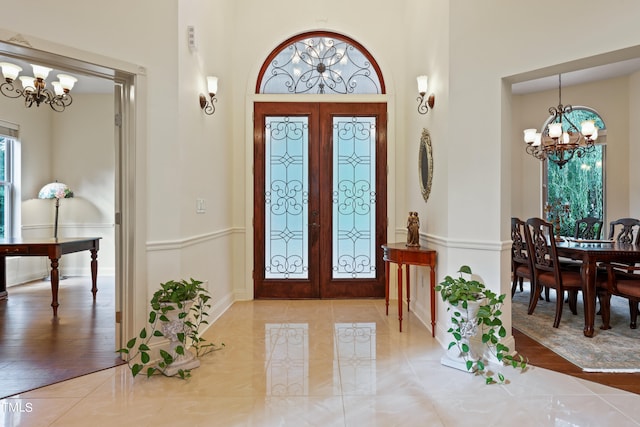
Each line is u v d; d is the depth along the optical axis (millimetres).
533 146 5094
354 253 4465
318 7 4402
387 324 3482
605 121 5398
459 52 2811
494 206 2643
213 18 3584
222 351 2824
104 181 6035
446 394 2164
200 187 3262
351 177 4438
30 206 5590
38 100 3973
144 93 2574
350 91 4477
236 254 4379
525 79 2645
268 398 2119
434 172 3240
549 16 2426
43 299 4422
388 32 4402
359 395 2152
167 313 2426
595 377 2385
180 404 2053
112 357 2682
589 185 5633
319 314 3807
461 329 2488
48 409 1993
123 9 2492
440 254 3068
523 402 2072
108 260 6023
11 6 2113
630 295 3109
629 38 2158
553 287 3477
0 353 2748
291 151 4426
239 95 4379
